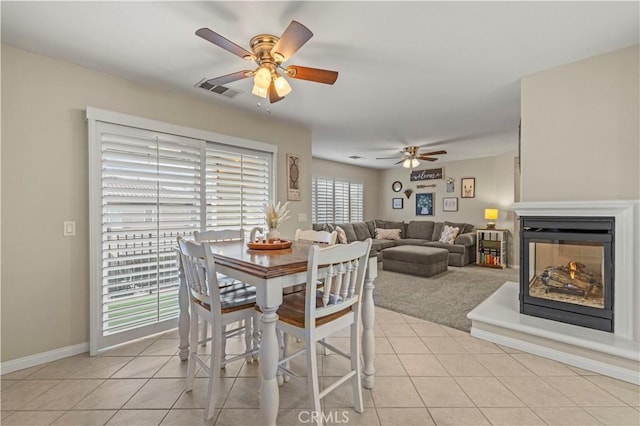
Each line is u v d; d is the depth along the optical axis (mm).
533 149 2607
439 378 2057
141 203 2695
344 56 2289
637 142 2182
